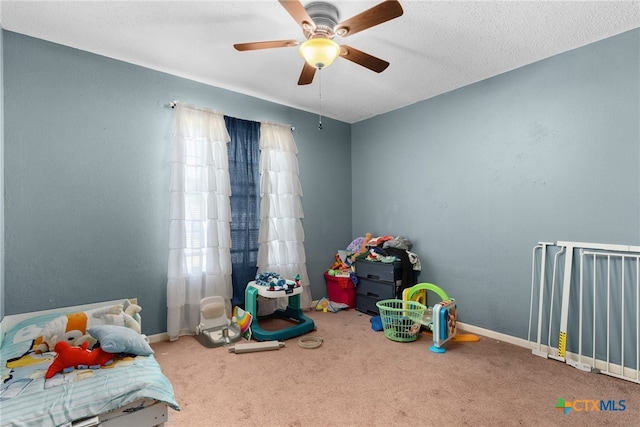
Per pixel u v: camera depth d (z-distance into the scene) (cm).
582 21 213
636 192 222
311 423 172
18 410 127
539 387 208
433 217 346
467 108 316
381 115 404
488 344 280
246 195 338
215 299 302
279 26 224
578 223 247
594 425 170
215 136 313
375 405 188
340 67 281
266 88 329
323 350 267
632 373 220
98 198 261
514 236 283
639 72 220
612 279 231
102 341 168
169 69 289
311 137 401
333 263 420
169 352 262
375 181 411
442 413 180
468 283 315
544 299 265
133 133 277
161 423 149
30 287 232
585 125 244
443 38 235
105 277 263
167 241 293
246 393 201
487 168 301
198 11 207
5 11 204
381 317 302
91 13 208
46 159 239
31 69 234
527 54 258
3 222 221
